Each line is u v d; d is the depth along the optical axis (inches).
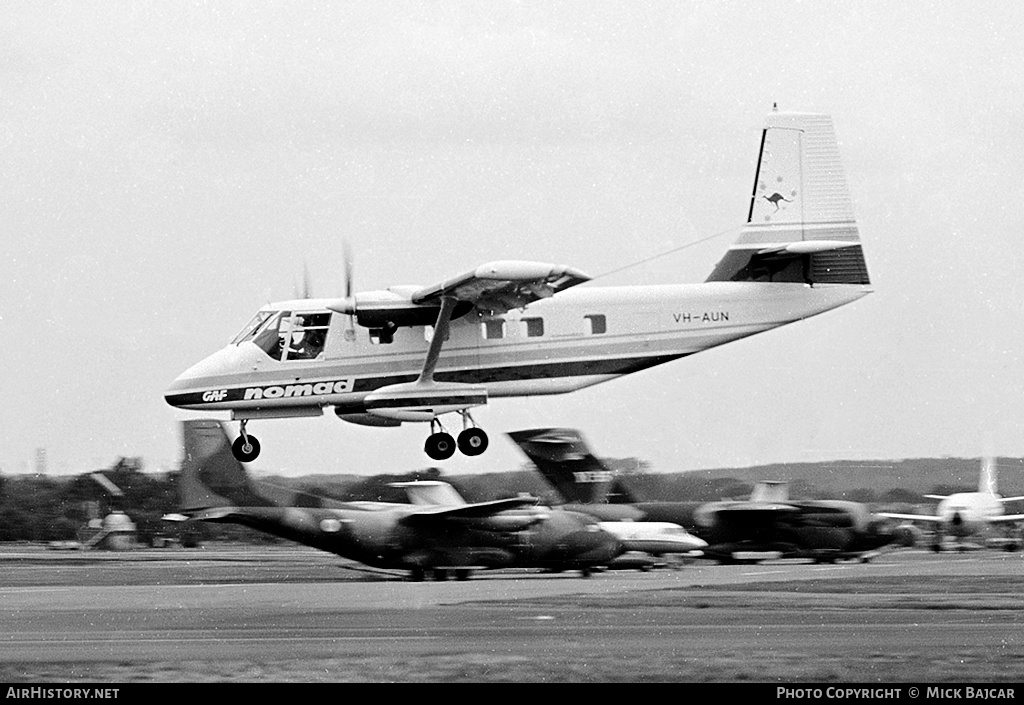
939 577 3649.1
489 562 3587.6
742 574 3727.9
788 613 3009.4
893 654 2593.5
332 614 2970.0
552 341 4126.5
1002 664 2532.0
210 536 4788.4
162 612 3019.2
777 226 4357.8
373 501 3897.6
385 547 3545.8
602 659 2536.9
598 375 4158.5
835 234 4379.9
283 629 2810.0
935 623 2896.2
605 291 4205.2
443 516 3543.3
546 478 4114.2
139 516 4744.1
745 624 2876.5
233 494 3560.5
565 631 2778.1
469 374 4084.6
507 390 4114.2
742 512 3922.2
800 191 4382.4
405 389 4008.4
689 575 3710.6
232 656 2556.6
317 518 3545.8
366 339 4055.1
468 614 2977.4
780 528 3922.2
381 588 3405.5
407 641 2672.2
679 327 4207.7
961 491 4739.2
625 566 3796.8
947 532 4552.2
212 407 4008.4
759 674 2472.9
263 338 4030.5
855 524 3944.4
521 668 2486.5
